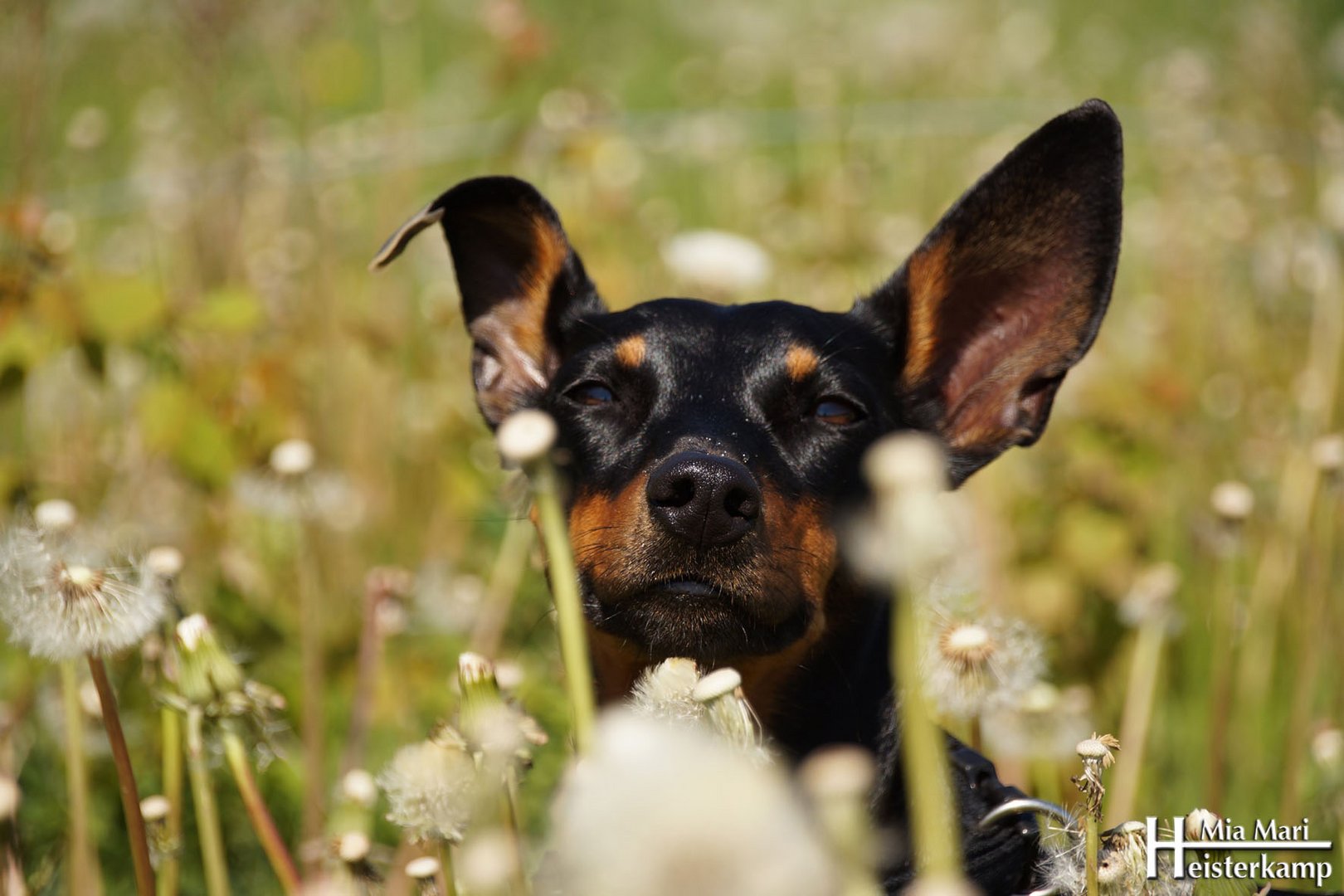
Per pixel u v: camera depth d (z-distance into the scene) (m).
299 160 7.65
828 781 1.54
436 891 2.62
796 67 10.83
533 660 5.17
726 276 6.00
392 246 3.32
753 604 3.29
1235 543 4.58
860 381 3.82
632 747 1.27
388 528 6.24
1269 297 7.33
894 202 8.60
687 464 3.24
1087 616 5.34
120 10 7.27
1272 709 5.20
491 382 4.26
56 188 8.24
